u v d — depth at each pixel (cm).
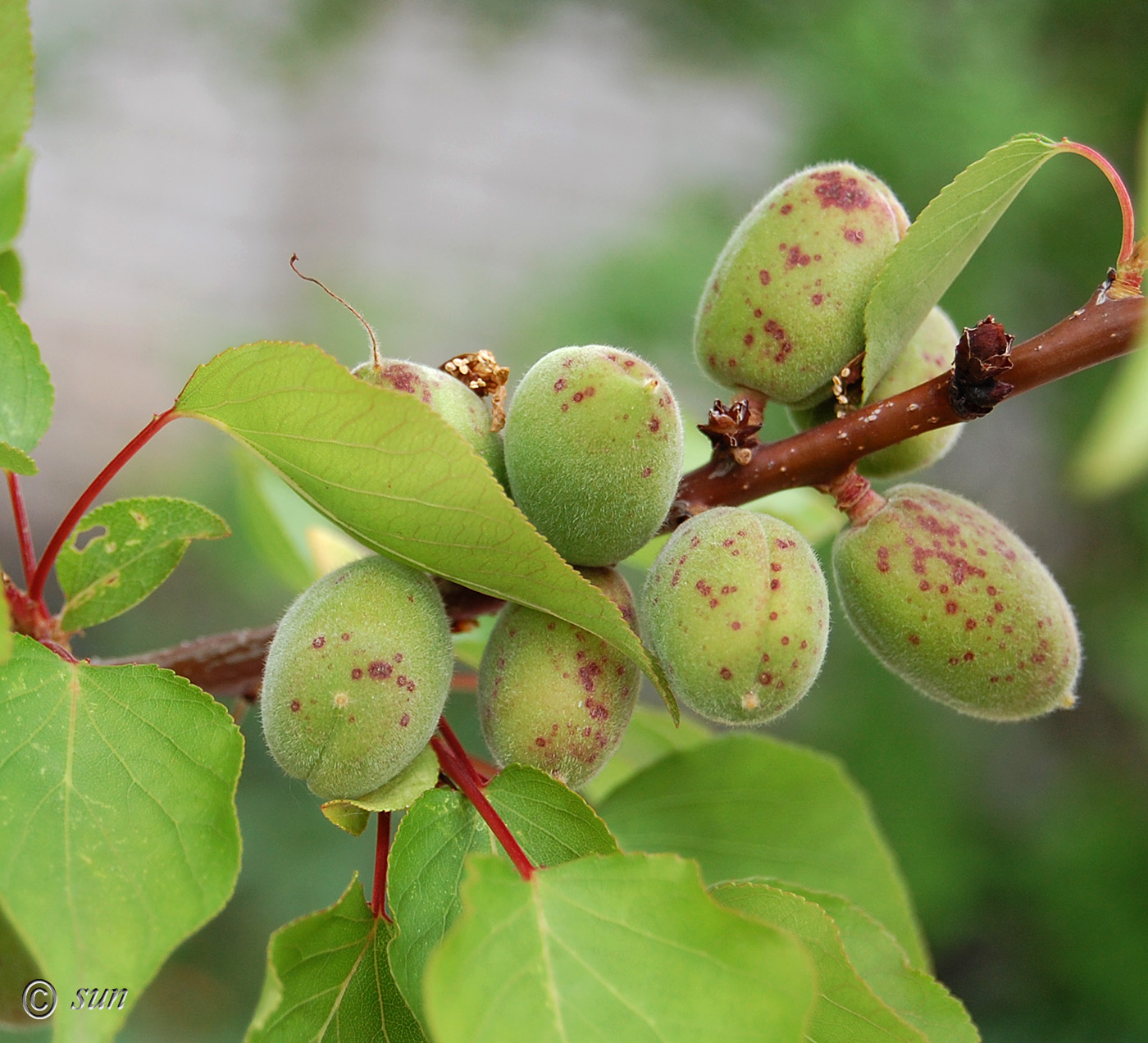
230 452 38
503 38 102
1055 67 82
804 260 31
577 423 29
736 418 31
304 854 71
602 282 76
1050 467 84
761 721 30
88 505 30
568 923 27
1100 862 76
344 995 29
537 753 29
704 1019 26
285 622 29
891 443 31
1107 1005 74
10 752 27
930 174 72
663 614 29
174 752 28
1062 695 31
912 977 31
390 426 28
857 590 31
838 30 75
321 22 101
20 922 26
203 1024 68
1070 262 77
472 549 28
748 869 36
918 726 76
